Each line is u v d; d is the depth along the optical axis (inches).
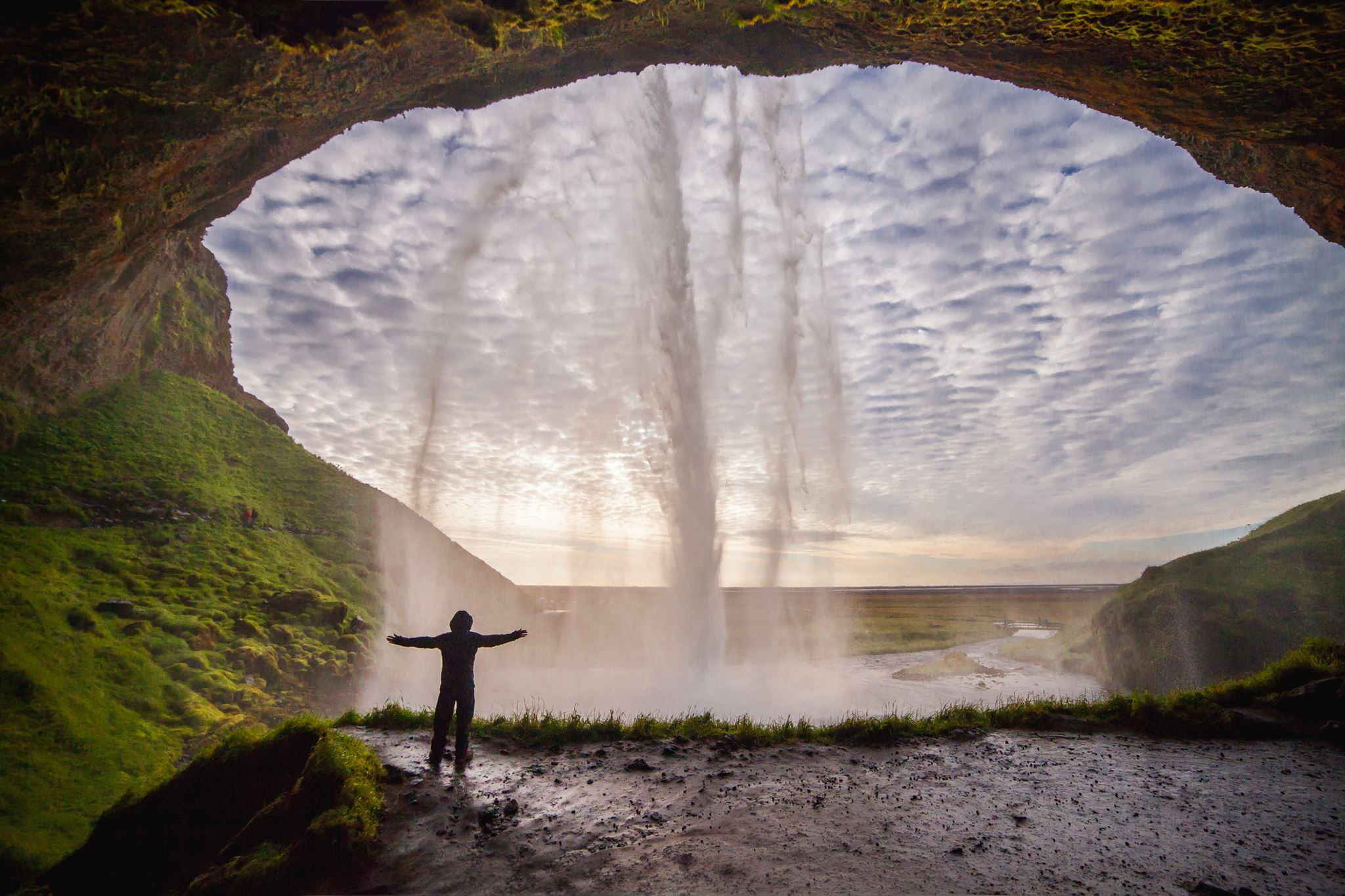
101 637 737.6
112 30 313.1
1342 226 426.0
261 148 601.3
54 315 1090.1
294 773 322.3
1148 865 188.2
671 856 204.4
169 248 1552.7
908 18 354.0
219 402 1847.9
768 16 386.9
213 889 247.9
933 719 370.9
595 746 339.6
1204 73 318.0
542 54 506.9
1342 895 170.4
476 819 245.3
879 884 178.7
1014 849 200.4
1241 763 286.4
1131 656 981.2
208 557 1117.1
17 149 395.5
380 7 243.1
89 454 1270.9
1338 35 256.2
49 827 456.4
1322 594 883.4
